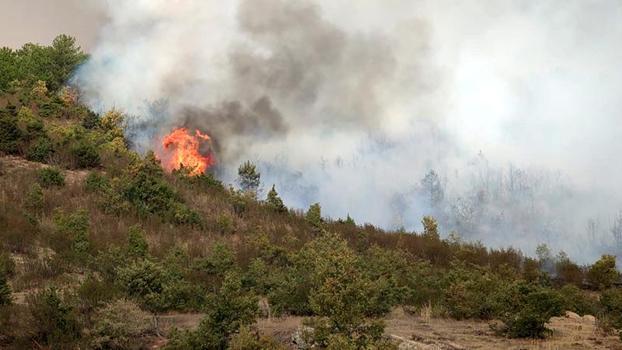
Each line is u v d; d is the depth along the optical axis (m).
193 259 23.39
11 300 13.93
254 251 26.75
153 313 14.75
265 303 16.28
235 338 11.16
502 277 29.75
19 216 23.70
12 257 19.58
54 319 12.34
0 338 12.03
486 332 13.27
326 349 10.05
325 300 10.50
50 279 17.59
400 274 23.91
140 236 22.83
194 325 14.24
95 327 12.29
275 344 10.84
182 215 31.48
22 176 31.56
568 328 14.20
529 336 12.71
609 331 13.62
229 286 12.23
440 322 14.95
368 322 12.01
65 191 30.88
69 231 23.41
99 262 19.31
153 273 15.36
